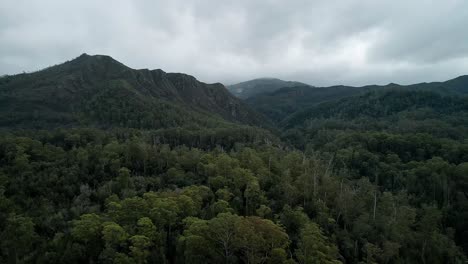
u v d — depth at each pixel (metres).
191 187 77.62
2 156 104.44
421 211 88.06
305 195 84.38
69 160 102.06
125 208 60.41
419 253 70.94
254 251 51.62
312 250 54.41
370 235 71.50
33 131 160.62
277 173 100.56
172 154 111.81
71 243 55.44
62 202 82.62
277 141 190.38
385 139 157.50
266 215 72.56
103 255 49.44
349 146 157.25
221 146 154.38
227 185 84.88
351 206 80.00
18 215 66.31
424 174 114.94
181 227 63.53
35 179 89.50
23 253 57.66
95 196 83.81
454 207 96.81
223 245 54.62
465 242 84.50
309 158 129.00
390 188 118.94
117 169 99.06
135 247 48.62
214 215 66.44
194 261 51.50
